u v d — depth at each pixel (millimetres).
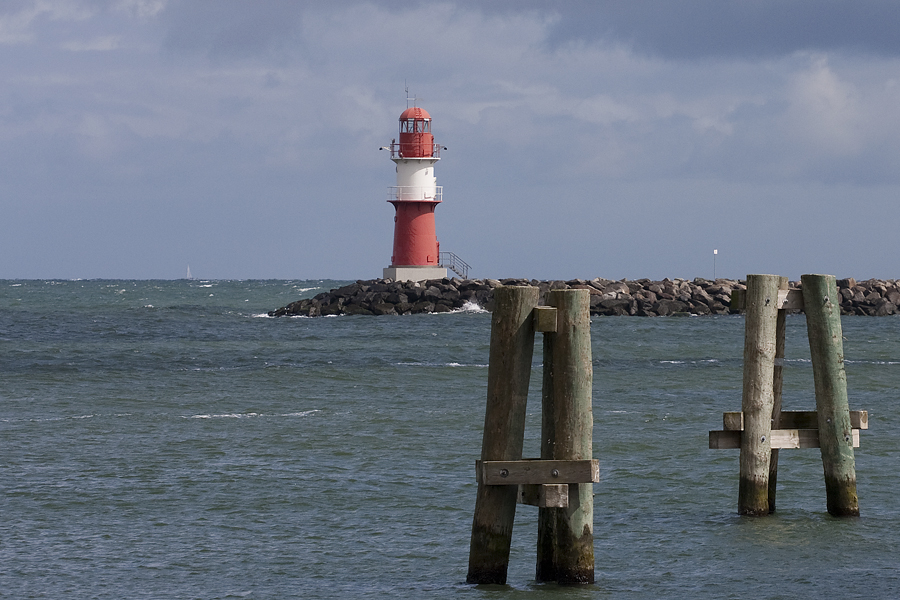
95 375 127875
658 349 166250
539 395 109812
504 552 42594
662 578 44875
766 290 53375
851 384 115438
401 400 103812
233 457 71375
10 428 84562
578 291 40531
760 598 42344
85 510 56531
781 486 61781
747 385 53969
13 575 45250
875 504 57625
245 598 42781
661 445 75000
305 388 114750
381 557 48469
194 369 134875
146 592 43406
